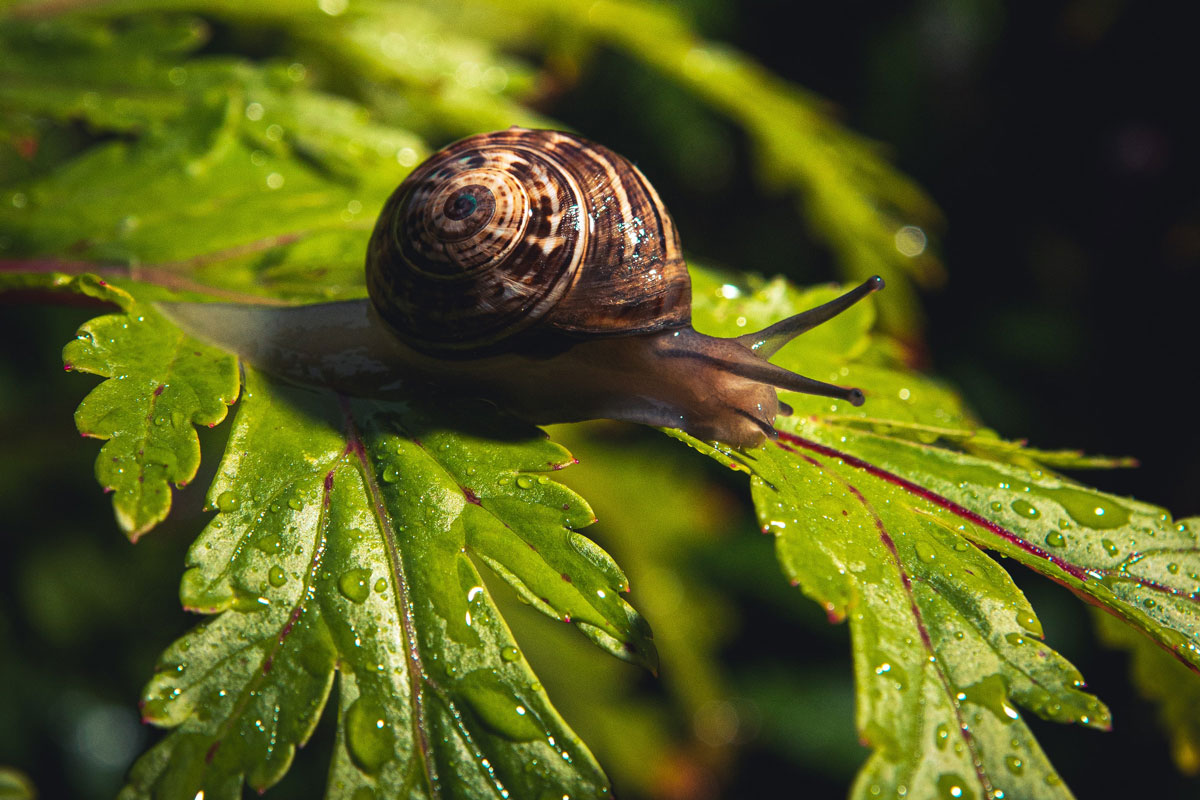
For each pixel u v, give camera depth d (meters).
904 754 0.18
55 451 0.27
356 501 0.19
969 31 0.39
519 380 0.21
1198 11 0.37
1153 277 0.40
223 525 0.19
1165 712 0.21
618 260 0.20
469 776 0.19
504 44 0.28
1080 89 0.40
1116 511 0.20
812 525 0.19
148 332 0.20
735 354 0.20
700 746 0.34
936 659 0.19
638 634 0.19
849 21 0.39
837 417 0.20
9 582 0.27
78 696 0.28
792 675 0.37
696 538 0.30
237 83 0.22
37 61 0.22
